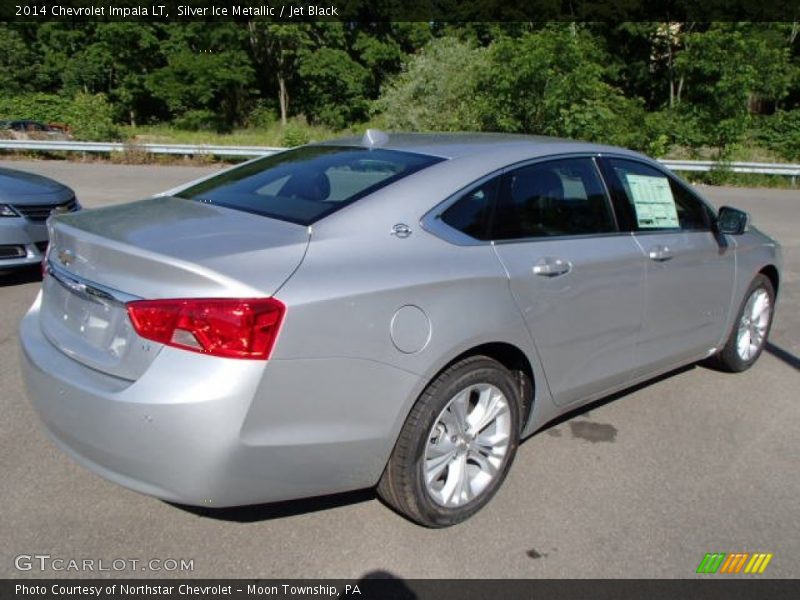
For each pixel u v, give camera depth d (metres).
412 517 2.79
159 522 2.87
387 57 38.44
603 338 3.44
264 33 38.84
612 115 20.98
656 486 3.30
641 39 36.09
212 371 2.22
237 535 2.80
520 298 2.95
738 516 3.08
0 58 41.56
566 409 3.47
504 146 3.32
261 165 3.58
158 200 3.33
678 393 4.42
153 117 42.44
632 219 3.65
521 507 3.08
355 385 2.45
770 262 4.75
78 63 39.59
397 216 2.75
